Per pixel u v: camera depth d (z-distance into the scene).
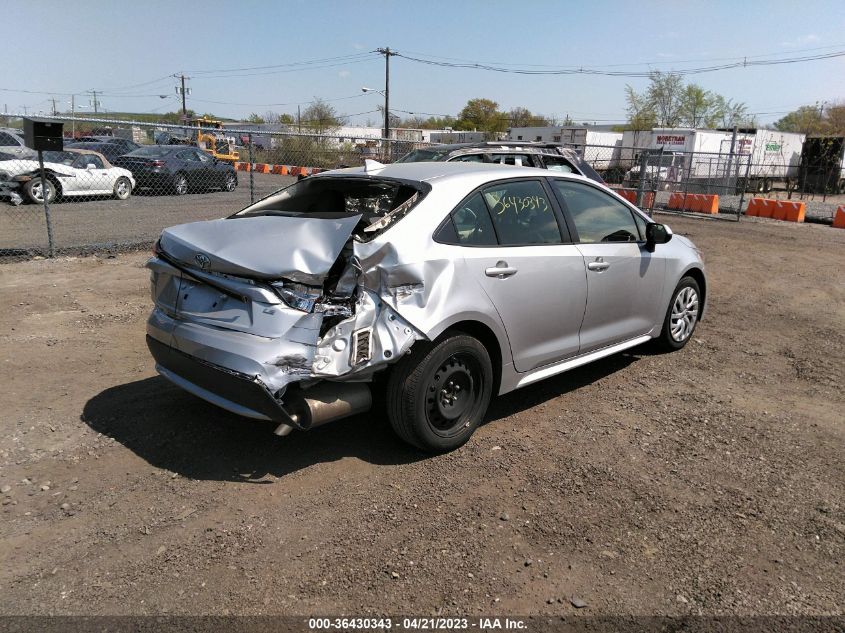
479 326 3.96
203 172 19.50
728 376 5.57
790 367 5.87
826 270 11.15
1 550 2.96
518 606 2.70
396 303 3.49
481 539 3.14
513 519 3.31
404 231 3.62
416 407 3.68
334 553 3.00
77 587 2.74
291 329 3.27
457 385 3.93
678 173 28.75
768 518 3.40
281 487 3.55
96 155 16.58
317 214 3.96
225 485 3.55
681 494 3.61
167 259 3.81
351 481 3.63
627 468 3.88
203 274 3.55
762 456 4.10
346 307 3.37
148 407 4.48
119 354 5.52
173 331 3.67
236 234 3.63
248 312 3.39
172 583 2.78
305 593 2.74
